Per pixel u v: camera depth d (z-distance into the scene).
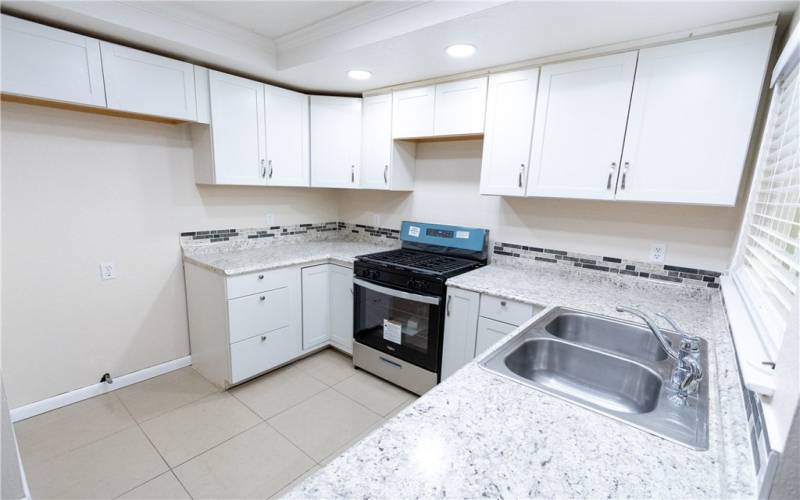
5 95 1.74
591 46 1.79
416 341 2.34
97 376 2.29
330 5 1.86
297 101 2.78
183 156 2.52
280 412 2.20
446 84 2.37
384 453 0.71
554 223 2.32
